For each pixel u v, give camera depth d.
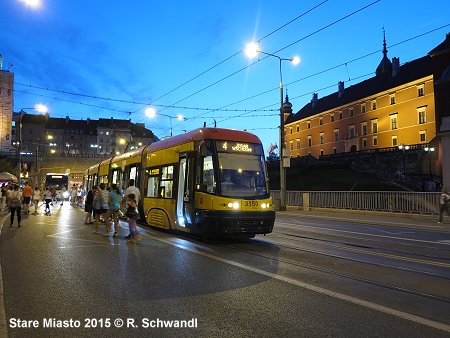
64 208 31.11
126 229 15.81
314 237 14.08
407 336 4.70
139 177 17.20
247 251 10.58
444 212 22.30
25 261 8.88
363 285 7.08
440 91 58.16
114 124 133.50
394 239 14.13
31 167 84.38
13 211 16.30
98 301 5.97
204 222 11.45
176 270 8.08
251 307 5.72
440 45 62.53
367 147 85.69
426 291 6.74
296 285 6.96
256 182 12.08
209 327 4.94
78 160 90.62
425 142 71.69
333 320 5.21
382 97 82.00
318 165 73.81
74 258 9.28
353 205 27.88
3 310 5.28
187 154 12.71
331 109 97.50
